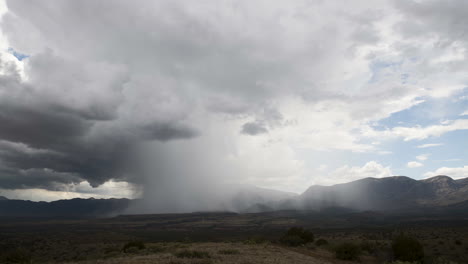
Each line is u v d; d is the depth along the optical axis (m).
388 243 50.38
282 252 41.31
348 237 83.19
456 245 52.62
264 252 39.12
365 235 82.38
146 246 50.16
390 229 101.50
